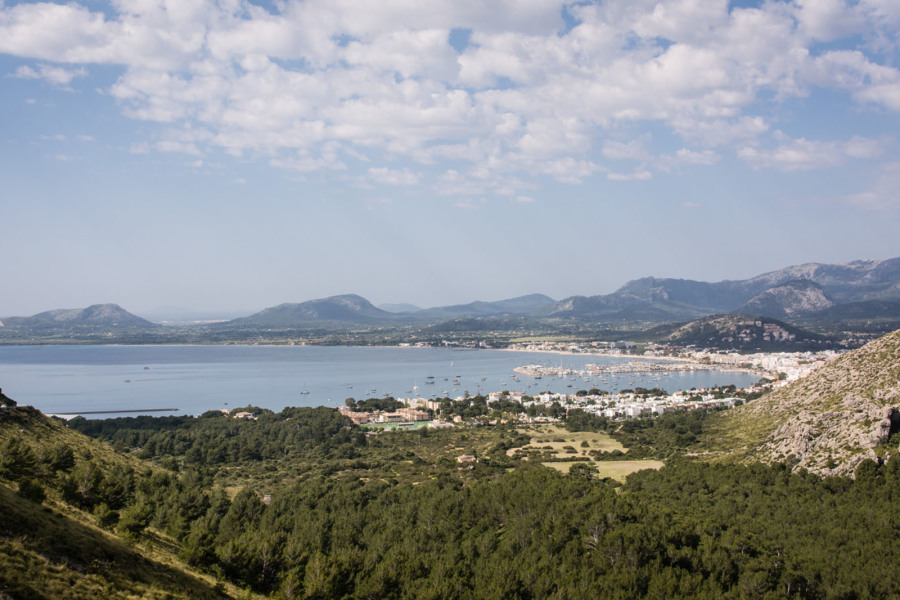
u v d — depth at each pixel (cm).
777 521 13075
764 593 9725
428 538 12231
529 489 14538
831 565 10481
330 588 9412
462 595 9450
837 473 14938
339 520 13312
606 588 9525
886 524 11906
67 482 10550
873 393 17750
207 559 9781
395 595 9650
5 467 10056
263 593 9844
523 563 10544
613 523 11738
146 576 8281
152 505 13050
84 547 8200
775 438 18712
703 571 10462
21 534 7625
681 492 16212
